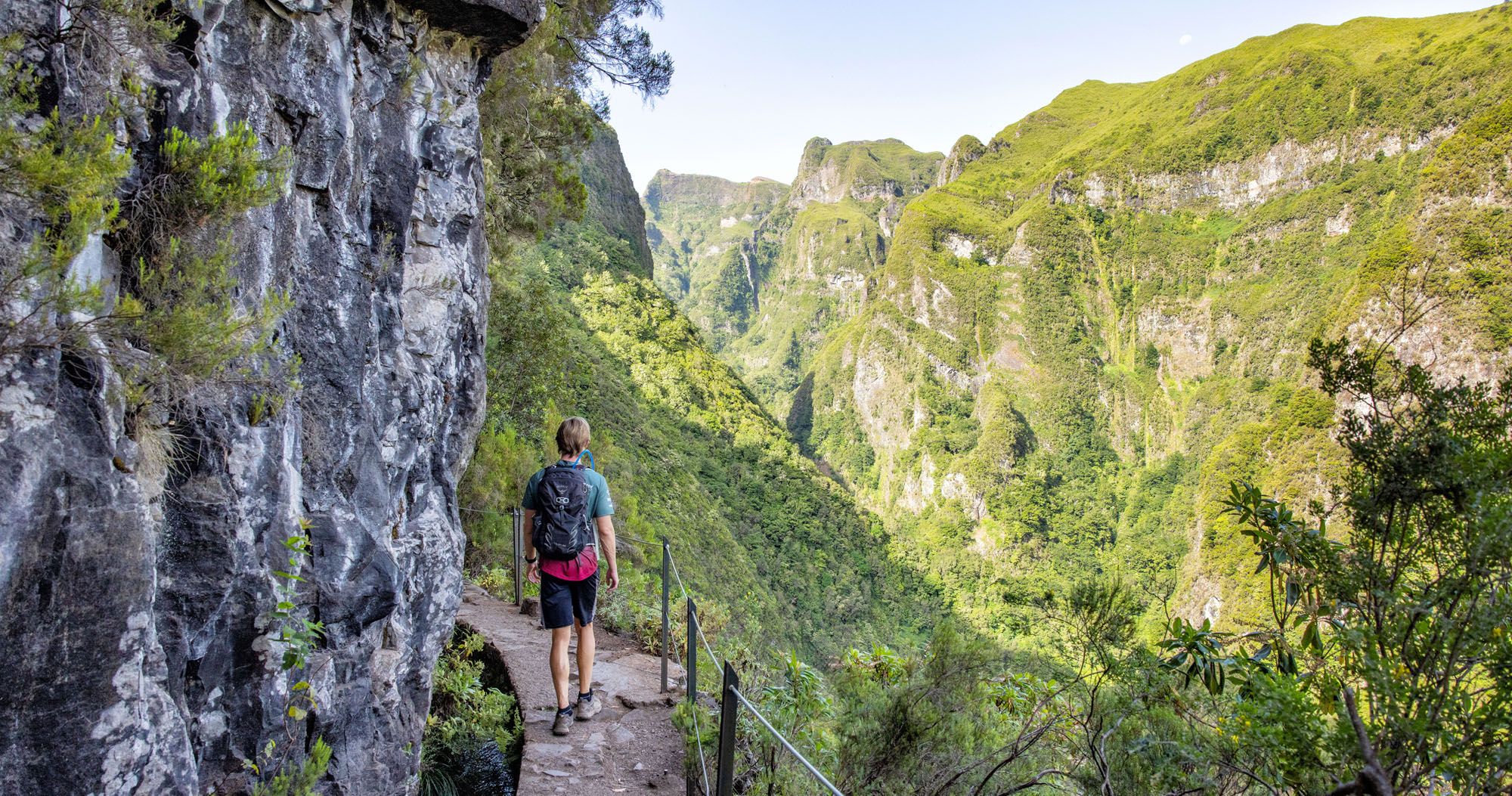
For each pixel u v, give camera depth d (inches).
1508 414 64.0
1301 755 66.4
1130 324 6983.3
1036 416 6579.7
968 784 107.2
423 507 161.9
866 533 3826.3
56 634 62.7
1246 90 7372.1
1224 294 6550.2
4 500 58.7
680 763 149.8
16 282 58.0
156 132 84.2
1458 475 61.0
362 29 133.4
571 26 382.3
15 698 60.2
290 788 96.2
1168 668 95.6
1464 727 57.4
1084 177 7544.3
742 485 3233.3
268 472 97.1
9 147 57.4
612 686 188.4
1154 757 86.2
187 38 92.0
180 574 83.0
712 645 234.7
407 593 144.7
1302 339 5629.9
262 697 93.7
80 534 64.4
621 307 3282.5
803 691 160.9
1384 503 68.4
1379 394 72.0
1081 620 103.9
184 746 76.9
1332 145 6525.6
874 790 107.3
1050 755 113.5
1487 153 2994.6
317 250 116.5
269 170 84.8
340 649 110.7
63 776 63.0
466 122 176.1
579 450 156.8
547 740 155.2
